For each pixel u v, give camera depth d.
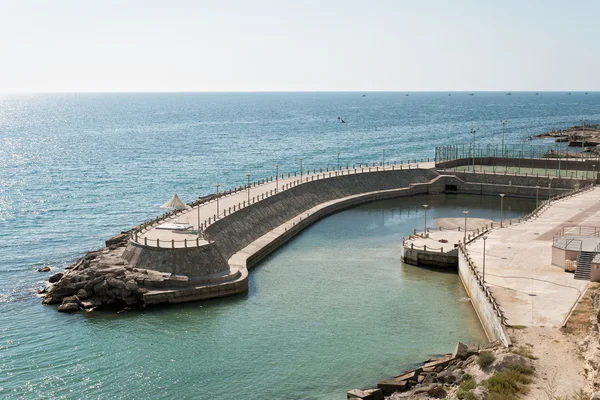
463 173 163.38
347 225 124.94
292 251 104.88
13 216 136.88
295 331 70.75
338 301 80.62
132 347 66.44
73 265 94.44
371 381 59.00
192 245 84.69
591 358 51.69
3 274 93.75
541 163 172.00
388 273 93.00
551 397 48.28
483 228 110.69
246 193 127.88
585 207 122.31
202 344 67.12
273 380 59.31
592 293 70.94
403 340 68.25
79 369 61.47
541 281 77.38
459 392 51.00
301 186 138.12
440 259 95.44
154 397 56.28
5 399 55.81
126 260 84.69
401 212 138.25
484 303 70.88
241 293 83.00
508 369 53.53
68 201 154.00
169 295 77.88
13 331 70.38
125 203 152.25
